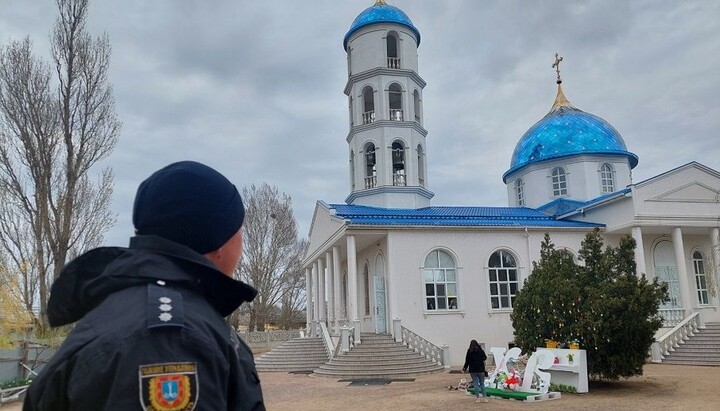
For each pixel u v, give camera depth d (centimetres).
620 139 3691
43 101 2323
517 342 1953
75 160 2338
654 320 1748
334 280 3053
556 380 1744
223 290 173
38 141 2300
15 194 2319
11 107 2300
